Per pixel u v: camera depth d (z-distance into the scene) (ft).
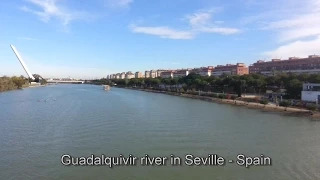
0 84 590.55
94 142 154.30
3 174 108.99
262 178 105.70
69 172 110.73
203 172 111.55
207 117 248.11
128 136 168.14
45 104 346.74
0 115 249.75
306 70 588.09
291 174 109.40
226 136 171.12
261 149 143.33
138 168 115.44
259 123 219.00
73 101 394.32
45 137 165.07
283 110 287.89
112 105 342.44
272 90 453.99
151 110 294.87
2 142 153.38
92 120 224.12
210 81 550.77
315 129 195.52
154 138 163.94
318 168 115.85
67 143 152.05
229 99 415.03
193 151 138.72
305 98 326.85
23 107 311.68
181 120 228.84
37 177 106.32
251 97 404.36
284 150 141.79
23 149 140.46
